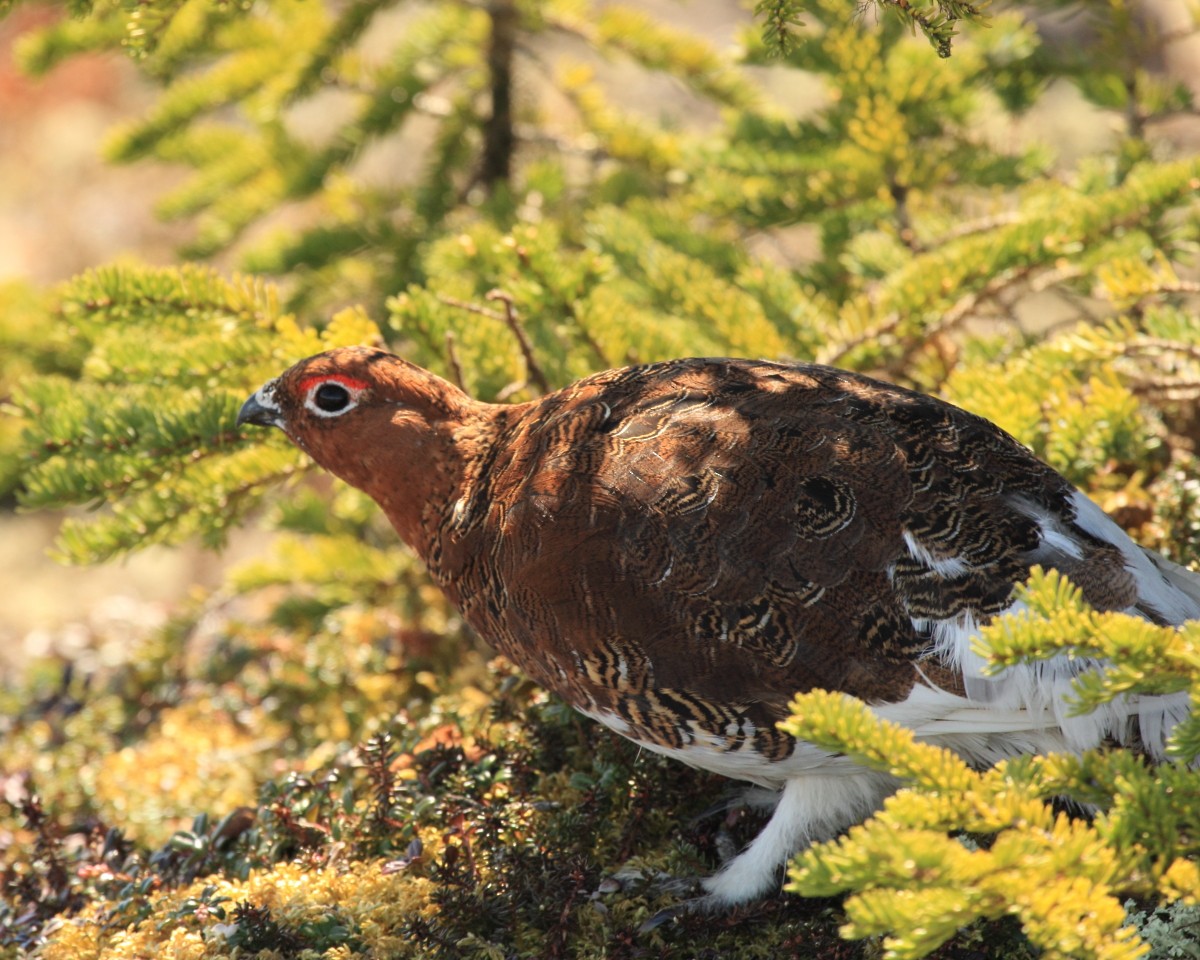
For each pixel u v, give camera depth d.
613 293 8.01
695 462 5.30
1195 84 14.65
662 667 5.24
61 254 22.53
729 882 5.72
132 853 6.91
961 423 5.45
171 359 7.34
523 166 11.87
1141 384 7.50
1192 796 3.85
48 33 10.87
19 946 6.01
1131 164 8.86
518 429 6.04
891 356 7.98
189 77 11.18
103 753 8.69
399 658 8.76
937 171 9.02
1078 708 3.99
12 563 17.36
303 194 11.12
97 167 24.03
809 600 5.08
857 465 5.22
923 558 5.06
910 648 5.03
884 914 3.53
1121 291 6.96
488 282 8.25
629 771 6.17
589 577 5.30
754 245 11.95
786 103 15.85
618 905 5.64
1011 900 3.60
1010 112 10.24
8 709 9.54
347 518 9.74
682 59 11.15
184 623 9.73
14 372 9.95
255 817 6.67
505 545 5.62
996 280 7.84
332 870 5.90
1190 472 7.37
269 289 7.58
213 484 7.20
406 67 11.21
